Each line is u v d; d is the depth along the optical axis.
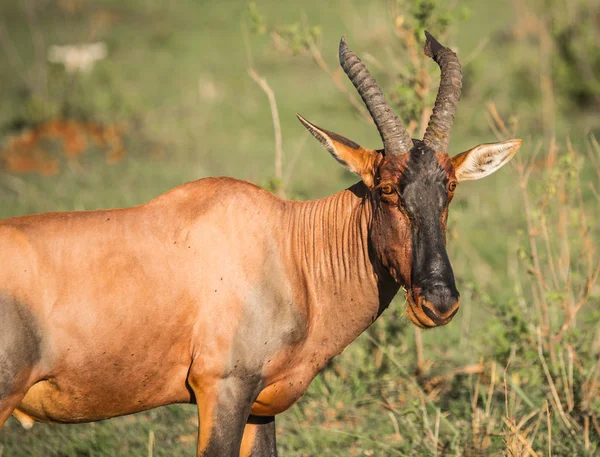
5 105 63.25
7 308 16.28
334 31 86.69
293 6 102.06
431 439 22.00
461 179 18.38
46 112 56.22
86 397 17.44
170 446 23.03
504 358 24.88
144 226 17.48
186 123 60.53
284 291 17.89
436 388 25.48
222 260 17.48
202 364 17.20
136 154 53.12
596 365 23.50
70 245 16.97
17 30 95.38
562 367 23.03
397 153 17.19
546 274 30.27
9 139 53.38
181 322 17.27
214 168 49.22
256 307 17.48
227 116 63.38
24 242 16.70
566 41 58.59
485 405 23.09
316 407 25.14
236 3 110.00
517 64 61.78
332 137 17.84
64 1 104.50
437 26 26.17
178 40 91.50
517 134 52.59
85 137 54.75
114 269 17.03
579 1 58.41
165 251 17.34
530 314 25.31
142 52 86.88
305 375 18.58
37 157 50.91
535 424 22.27
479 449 21.66
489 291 31.62
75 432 23.58
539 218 25.12
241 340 17.31
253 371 17.48
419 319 16.55
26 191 43.47
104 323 16.88
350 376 26.02
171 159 52.25
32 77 67.75
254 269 17.62
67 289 16.73
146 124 58.38
